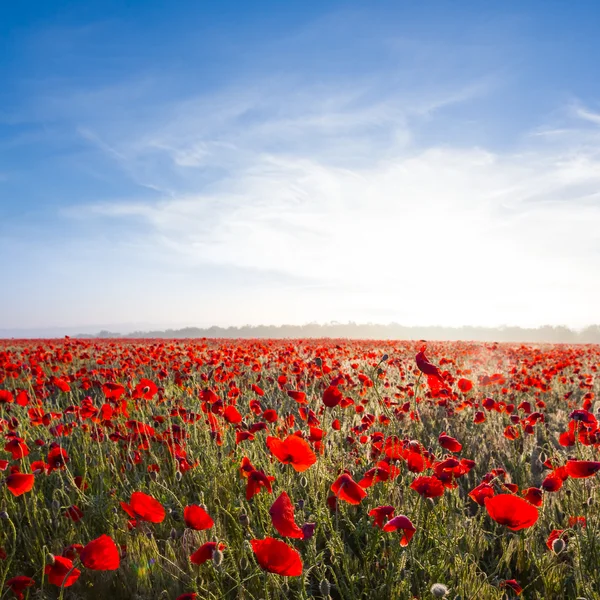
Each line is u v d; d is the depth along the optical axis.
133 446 1.83
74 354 5.15
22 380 3.39
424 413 2.62
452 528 1.22
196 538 1.22
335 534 1.10
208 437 1.81
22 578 0.97
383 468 1.21
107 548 0.80
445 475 1.16
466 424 2.44
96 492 1.55
